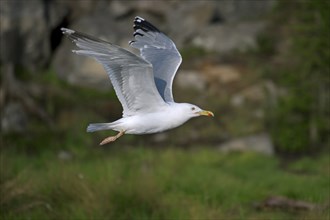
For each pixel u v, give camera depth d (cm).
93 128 878
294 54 1923
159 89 923
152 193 1224
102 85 2166
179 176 1443
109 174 1330
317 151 1825
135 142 1905
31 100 2017
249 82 2131
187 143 1906
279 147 1858
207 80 2159
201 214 1166
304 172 1605
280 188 1392
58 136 1895
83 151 1772
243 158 1669
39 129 1931
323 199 1255
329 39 1842
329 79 1852
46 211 1180
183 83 2150
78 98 2108
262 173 1537
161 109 877
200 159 1648
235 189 1355
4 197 1191
